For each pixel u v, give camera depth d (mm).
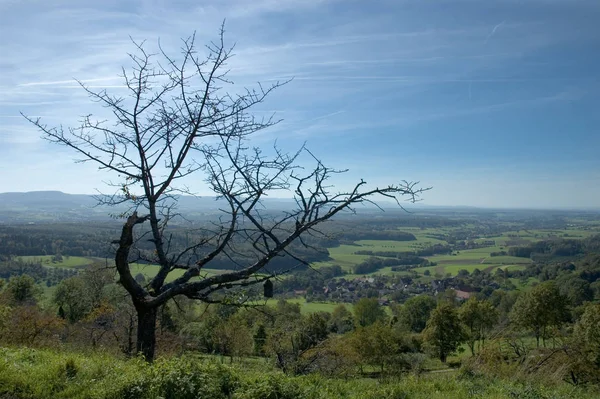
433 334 41625
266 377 6492
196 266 7723
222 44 7965
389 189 7371
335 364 11461
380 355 32531
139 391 5676
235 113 8070
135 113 7684
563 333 26250
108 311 16266
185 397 5723
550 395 8102
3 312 17172
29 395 5633
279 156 8031
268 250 7695
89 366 6742
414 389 7863
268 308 9664
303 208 7793
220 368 6562
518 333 21438
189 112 7949
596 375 11719
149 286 7680
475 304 43469
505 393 7941
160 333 14461
